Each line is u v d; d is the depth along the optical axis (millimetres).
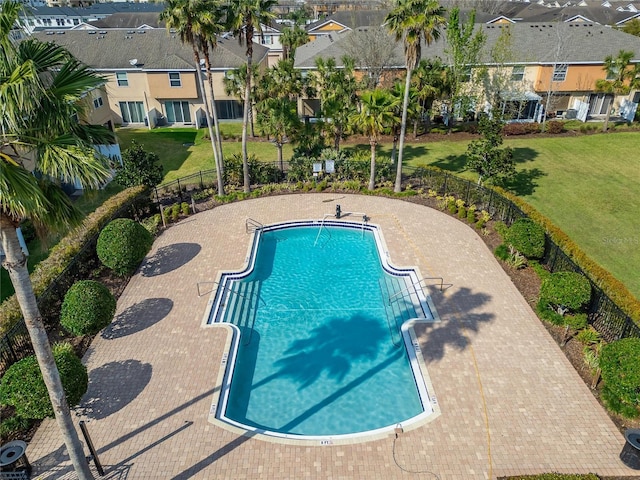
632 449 12523
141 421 14195
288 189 30781
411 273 21969
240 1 24016
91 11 88938
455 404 14766
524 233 21266
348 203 29078
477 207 28141
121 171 27016
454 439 13602
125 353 16906
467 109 41594
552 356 16750
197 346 17266
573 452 13211
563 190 30812
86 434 12094
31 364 13305
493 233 25281
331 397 15695
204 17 23031
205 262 22734
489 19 62906
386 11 58031
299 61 44438
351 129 31672
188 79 44250
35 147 8773
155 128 45812
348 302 20625
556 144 39281
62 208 9758
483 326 18234
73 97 8961
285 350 17812
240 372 16734
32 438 13742
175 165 36156
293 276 22562
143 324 18438
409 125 42844
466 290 20484
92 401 14891
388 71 41281
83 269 21312
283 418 14898
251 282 21984
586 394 15172
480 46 40625
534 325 18312
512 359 16578
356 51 41406
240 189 31172
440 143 40188
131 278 21484
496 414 14414
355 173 32125
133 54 45781
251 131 42719
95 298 16734
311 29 63781
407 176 32438
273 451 13297
